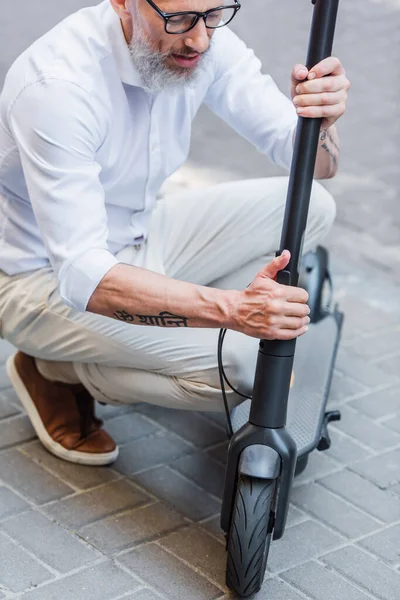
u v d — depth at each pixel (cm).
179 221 296
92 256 233
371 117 644
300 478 297
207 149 591
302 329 225
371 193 541
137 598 239
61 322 270
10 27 750
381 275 449
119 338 264
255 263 305
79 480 286
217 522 272
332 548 265
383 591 249
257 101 282
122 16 238
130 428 316
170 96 260
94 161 245
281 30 787
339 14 827
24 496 276
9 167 255
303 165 224
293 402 290
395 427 329
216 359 261
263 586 247
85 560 251
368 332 394
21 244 270
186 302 229
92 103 238
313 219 298
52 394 297
